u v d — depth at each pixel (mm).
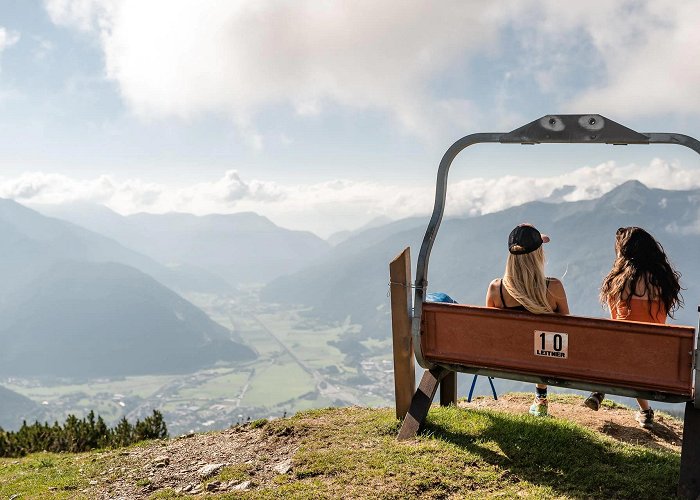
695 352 4828
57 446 11672
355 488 5277
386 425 6707
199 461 6758
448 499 5055
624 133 4980
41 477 7430
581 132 5125
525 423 6504
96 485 6590
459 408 7242
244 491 5488
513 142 5422
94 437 11852
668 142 4836
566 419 7035
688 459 4961
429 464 5590
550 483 5262
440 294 6855
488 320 5863
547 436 6133
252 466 6215
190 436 8055
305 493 5262
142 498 5977
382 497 5082
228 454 6832
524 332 5684
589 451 5844
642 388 5133
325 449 6266
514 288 5828
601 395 6320
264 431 7312
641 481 5223
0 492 7023
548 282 5934
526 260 5820
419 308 6172
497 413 7059
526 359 5691
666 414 8445
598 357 5324
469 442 6121
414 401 6504
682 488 4891
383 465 5645
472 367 6023
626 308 6180
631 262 6176
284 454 6457
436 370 6566
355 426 6938
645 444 6891
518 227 5910
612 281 6293
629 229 6285
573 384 5516
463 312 5969
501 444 6000
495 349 5867
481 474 5402
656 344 5059
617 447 6062
